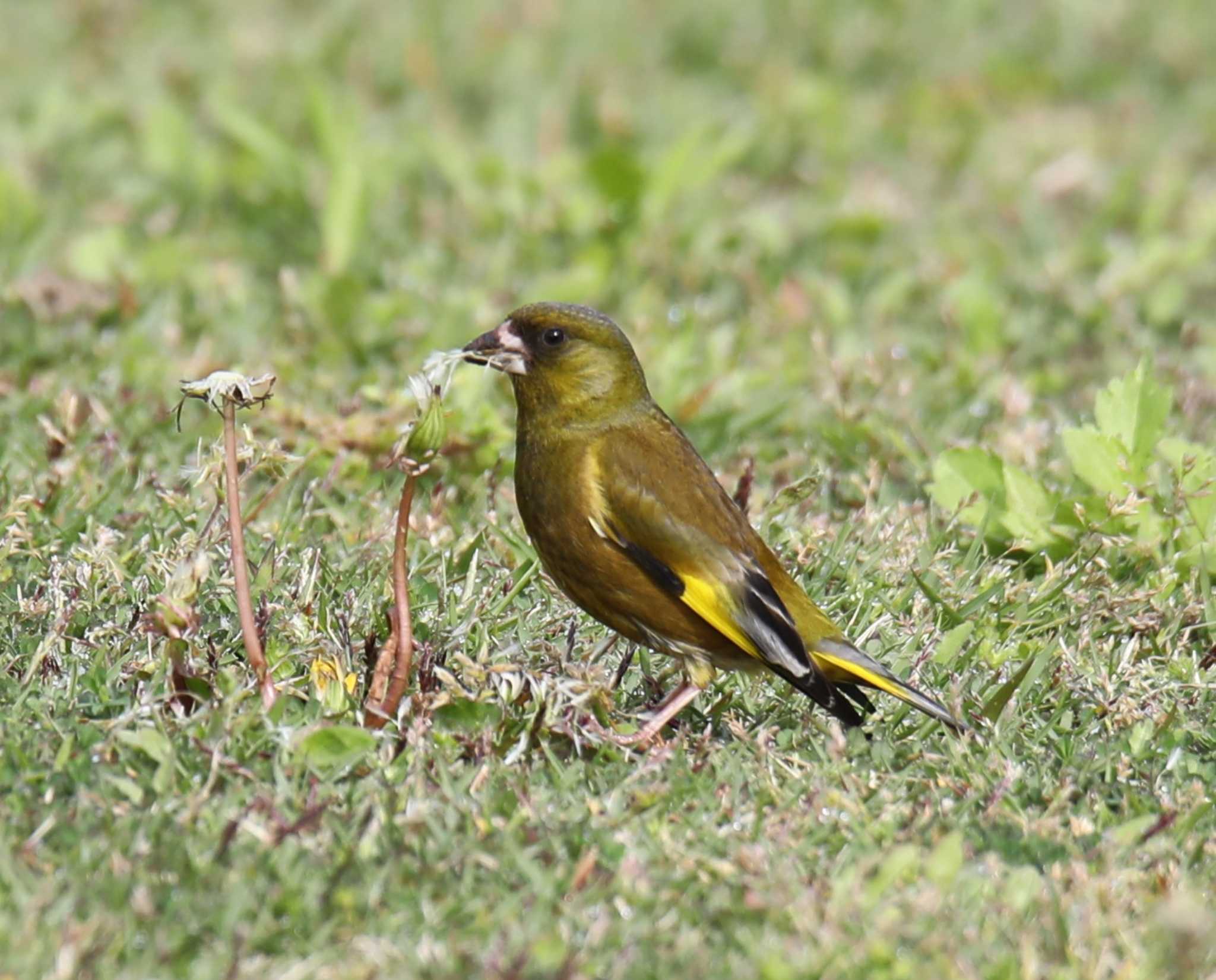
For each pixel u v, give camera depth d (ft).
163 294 50.29
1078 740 30.55
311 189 58.44
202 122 67.00
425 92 71.41
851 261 56.39
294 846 25.05
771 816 27.22
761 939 24.13
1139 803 28.30
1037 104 75.10
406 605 28.60
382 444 40.11
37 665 29.30
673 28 79.36
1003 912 24.97
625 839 26.08
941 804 27.99
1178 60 78.84
